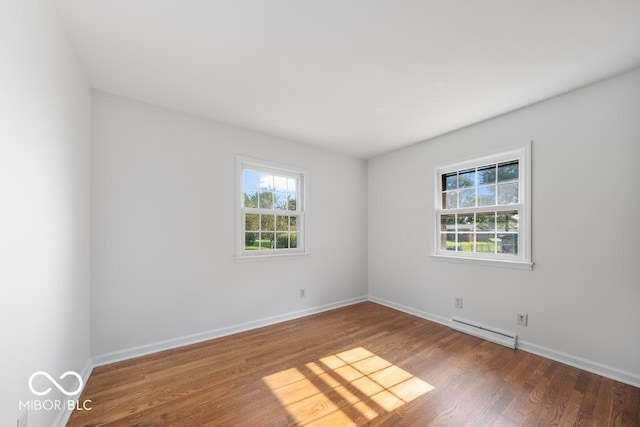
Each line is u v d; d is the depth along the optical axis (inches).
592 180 82.1
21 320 42.4
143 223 93.7
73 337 66.9
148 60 72.0
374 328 117.7
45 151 51.1
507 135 102.2
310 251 139.6
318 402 67.7
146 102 95.3
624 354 75.9
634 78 75.3
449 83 82.7
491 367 84.2
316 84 83.8
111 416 62.4
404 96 90.7
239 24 59.1
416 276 136.7
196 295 103.9
